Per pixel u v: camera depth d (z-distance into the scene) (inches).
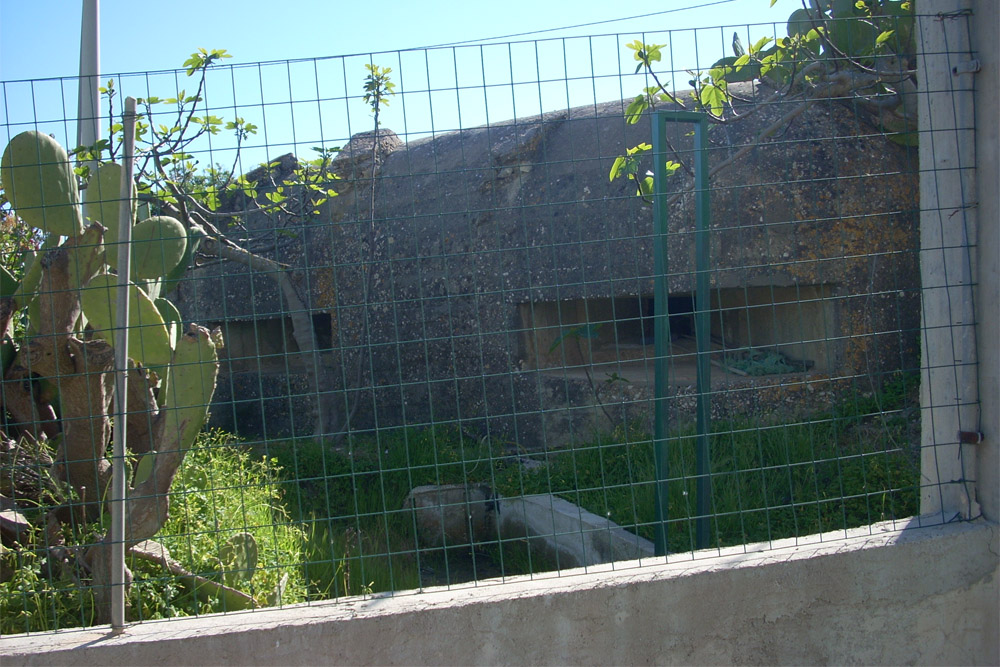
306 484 245.9
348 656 100.4
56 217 131.5
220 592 128.0
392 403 303.1
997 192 115.1
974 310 119.0
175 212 223.3
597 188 261.1
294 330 303.1
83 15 214.1
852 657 111.5
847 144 236.8
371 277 307.1
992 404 117.2
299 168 260.1
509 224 277.7
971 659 115.5
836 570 111.0
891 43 206.4
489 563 212.8
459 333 286.7
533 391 270.2
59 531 135.7
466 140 304.8
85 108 210.5
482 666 102.4
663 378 138.8
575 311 290.0
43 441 153.4
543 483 224.7
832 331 235.8
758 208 237.5
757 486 196.9
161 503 119.6
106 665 96.7
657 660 106.0
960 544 114.7
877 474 192.1
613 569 110.2
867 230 235.0
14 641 98.7
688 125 247.8
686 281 240.8
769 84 219.6
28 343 133.0
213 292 352.2
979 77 117.1
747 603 108.2
